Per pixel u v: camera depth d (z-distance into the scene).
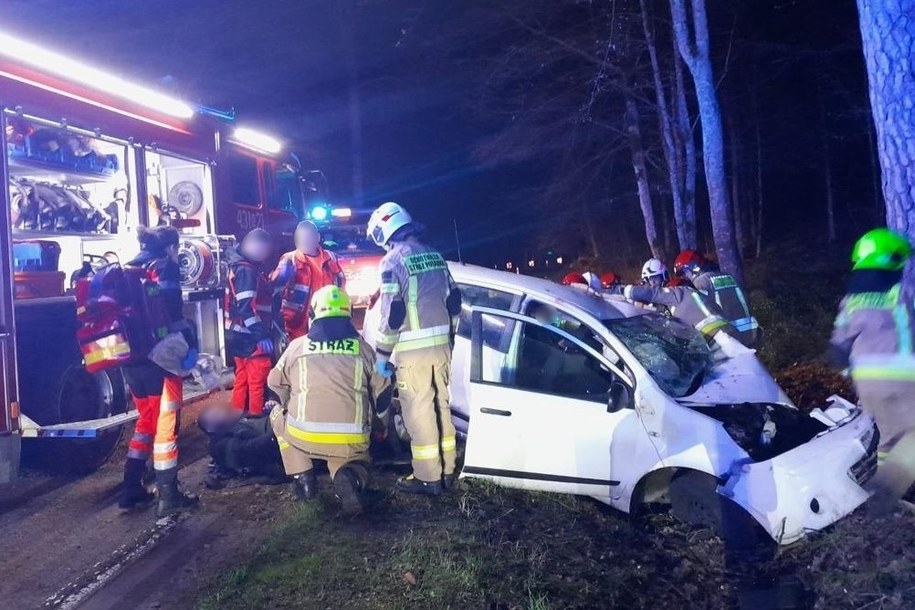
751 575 4.81
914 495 5.15
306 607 4.09
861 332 4.55
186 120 8.41
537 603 4.13
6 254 5.67
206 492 5.88
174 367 5.29
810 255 21.41
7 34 5.95
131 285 5.32
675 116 15.91
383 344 5.26
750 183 24.81
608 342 5.54
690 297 6.90
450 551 4.64
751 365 6.28
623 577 4.68
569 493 5.60
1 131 5.82
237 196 9.67
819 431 5.57
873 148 21.08
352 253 12.82
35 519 5.39
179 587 4.40
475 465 5.66
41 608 4.16
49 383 6.05
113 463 6.66
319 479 5.96
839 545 4.77
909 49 5.95
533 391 5.61
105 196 7.71
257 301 7.23
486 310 5.82
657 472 5.50
